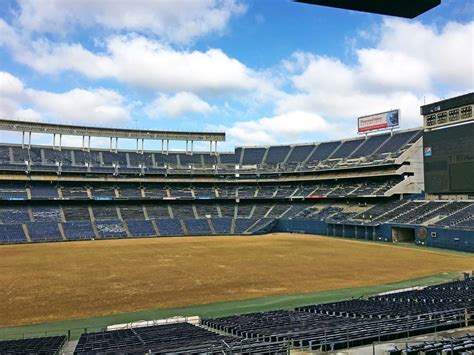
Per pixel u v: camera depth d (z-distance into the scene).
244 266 52.66
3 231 84.62
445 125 81.88
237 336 20.94
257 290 39.31
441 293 31.03
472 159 74.44
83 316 31.27
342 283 42.25
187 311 32.47
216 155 127.06
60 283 42.34
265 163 123.56
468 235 66.31
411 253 64.81
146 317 30.94
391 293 34.31
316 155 119.31
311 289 39.66
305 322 23.14
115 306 33.94
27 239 84.00
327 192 108.62
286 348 16.83
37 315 31.48
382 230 84.25
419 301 27.66
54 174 102.25
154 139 120.44
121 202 109.25
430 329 19.64
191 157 124.00
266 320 25.06
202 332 23.02
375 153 103.19
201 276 46.00
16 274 47.28
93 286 41.00
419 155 92.00
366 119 109.31
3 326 28.94
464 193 77.12
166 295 37.47
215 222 107.88
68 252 67.12
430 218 77.56
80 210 101.69
